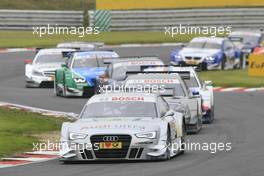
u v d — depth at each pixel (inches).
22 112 3006.9
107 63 3789.4
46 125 2679.6
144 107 2009.1
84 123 1930.4
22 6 7529.5
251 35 5925.2
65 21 6722.4
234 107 3353.8
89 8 7785.4
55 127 2652.6
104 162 1907.0
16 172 1786.4
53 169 1822.1
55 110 3164.4
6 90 4040.4
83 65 3831.2
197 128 2583.7
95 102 2044.8
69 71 3777.1
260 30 6284.5
